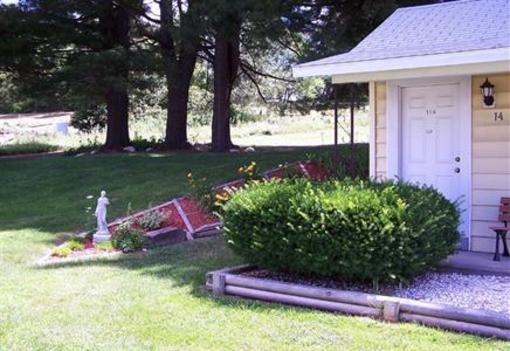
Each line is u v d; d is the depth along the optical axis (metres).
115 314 5.23
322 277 5.98
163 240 8.70
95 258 7.81
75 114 26.61
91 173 14.19
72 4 16.16
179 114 18.64
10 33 15.60
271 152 15.94
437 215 5.70
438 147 7.47
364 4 11.43
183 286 6.17
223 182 11.66
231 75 17.86
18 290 6.13
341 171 11.01
